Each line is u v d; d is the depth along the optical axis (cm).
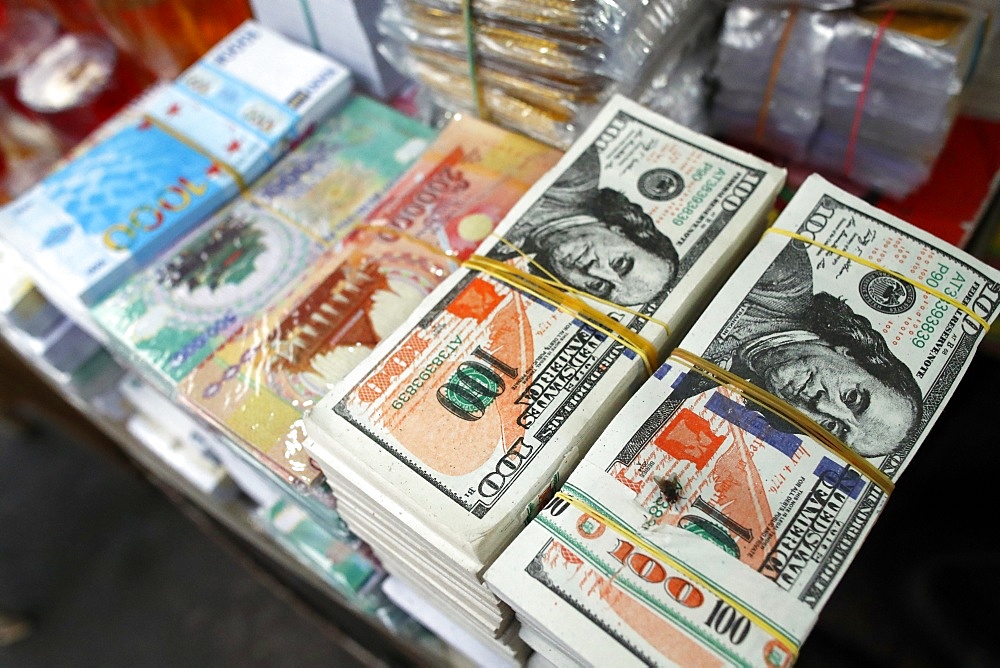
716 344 62
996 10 75
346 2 91
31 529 182
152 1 107
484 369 64
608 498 57
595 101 80
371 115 97
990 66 84
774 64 80
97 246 88
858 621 102
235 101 96
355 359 75
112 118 111
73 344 110
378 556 84
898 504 104
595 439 64
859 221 67
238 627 164
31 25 125
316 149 95
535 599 55
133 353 82
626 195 71
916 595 101
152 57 117
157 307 84
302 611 153
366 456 62
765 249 66
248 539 127
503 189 83
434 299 68
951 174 86
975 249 95
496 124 91
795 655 52
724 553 55
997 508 101
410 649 100
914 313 63
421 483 60
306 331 78
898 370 60
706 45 86
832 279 64
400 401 64
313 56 99
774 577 54
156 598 169
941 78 72
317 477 70
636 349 64
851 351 61
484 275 69
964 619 98
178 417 111
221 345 80
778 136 86
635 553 55
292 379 75
